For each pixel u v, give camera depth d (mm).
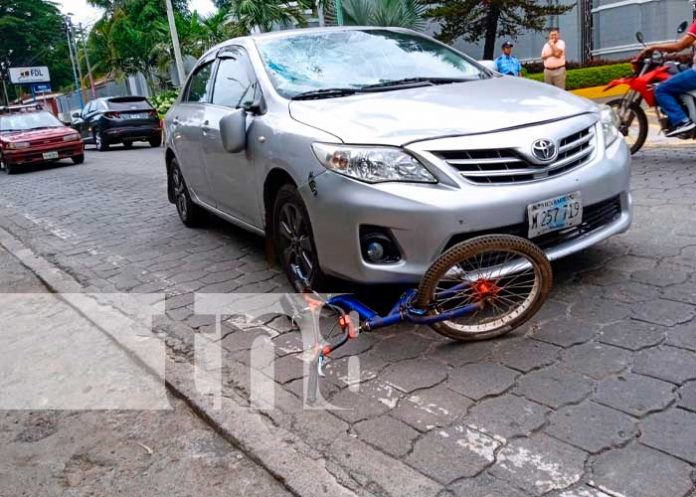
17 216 8344
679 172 6352
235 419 2826
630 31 18406
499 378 2898
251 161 4219
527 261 3121
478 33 18625
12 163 14336
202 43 24062
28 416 3146
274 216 4074
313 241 3635
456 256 2945
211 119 4996
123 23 29578
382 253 3252
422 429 2594
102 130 18438
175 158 6312
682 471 2197
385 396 2863
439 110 3443
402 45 4723
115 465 2689
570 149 3375
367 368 3121
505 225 3148
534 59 20500
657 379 2744
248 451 2627
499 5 17125
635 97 6977
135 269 5188
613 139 3689
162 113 22297
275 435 2678
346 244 3328
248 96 4480
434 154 3139
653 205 5281
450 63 4594
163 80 29438
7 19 54281
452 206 3072
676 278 3725
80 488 2564
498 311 3352
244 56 4715
